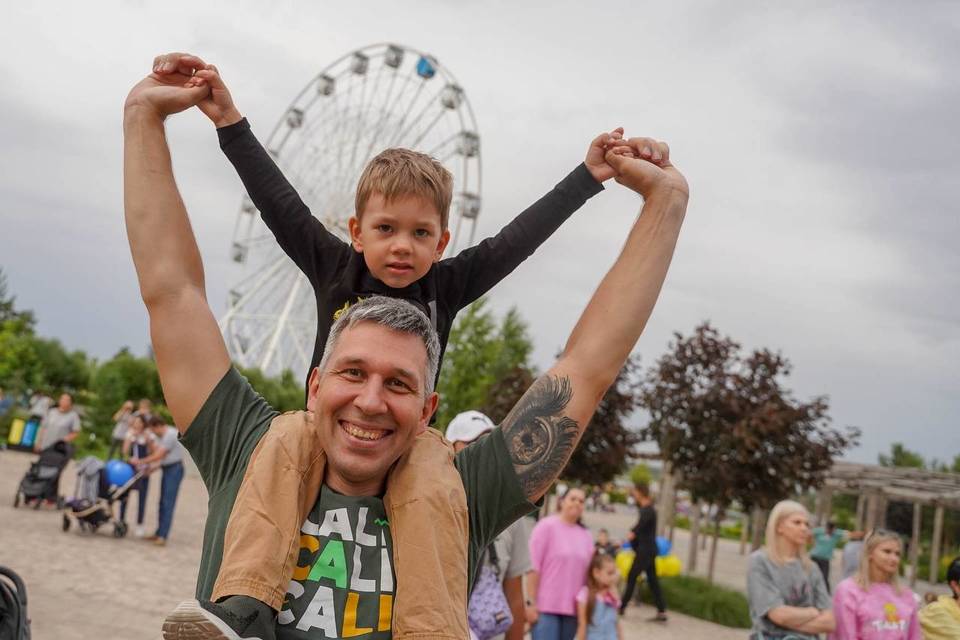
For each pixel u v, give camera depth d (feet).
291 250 8.38
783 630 16.90
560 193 8.10
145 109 6.48
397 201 8.01
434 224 8.18
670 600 45.27
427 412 6.15
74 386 107.96
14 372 99.19
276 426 5.85
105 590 28.40
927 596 25.76
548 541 21.12
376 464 5.55
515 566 14.61
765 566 17.19
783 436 50.42
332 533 5.54
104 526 44.06
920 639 16.99
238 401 6.08
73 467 71.61
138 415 41.98
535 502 6.15
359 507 5.65
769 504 51.52
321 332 8.26
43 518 42.55
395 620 5.32
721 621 43.24
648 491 42.60
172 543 40.83
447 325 8.57
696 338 52.95
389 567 5.51
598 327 6.34
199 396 6.02
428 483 5.67
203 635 4.51
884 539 16.87
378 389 5.49
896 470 102.32
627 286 6.37
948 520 130.21
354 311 5.72
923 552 123.95
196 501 63.31
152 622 24.95
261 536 5.26
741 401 51.01
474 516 6.02
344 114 84.58
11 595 11.02
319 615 5.31
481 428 14.34
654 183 6.57
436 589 5.34
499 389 65.98
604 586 21.24
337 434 5.58
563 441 6.12
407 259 8.02
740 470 50.67
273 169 8.09
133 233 6.17
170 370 6.07
